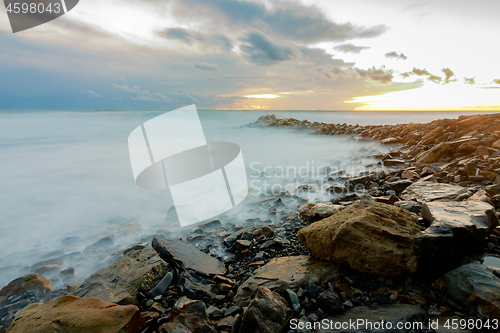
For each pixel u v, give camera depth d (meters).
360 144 16.11
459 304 2.16
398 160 8.81
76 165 12.72
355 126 22.56
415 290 2.38
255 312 2.06
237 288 2.86
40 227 5.66
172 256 3.24
